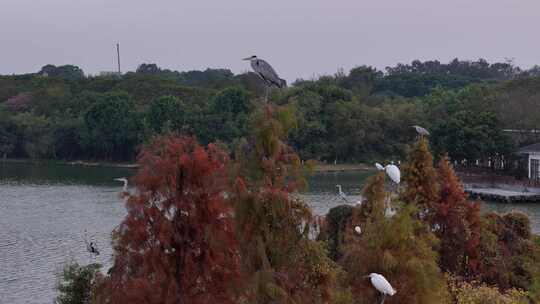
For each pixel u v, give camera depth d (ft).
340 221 111.55
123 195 74.69
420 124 409.08
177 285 69.21
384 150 426.51
